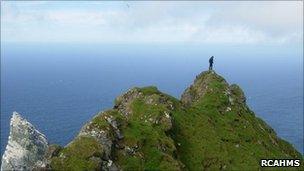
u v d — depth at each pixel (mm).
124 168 62844
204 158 73000
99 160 59938
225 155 74438
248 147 79500
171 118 75500
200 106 87250
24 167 78438
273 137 91625
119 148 65438
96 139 62562
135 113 76812
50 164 58500
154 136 69188
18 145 79375
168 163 65375
